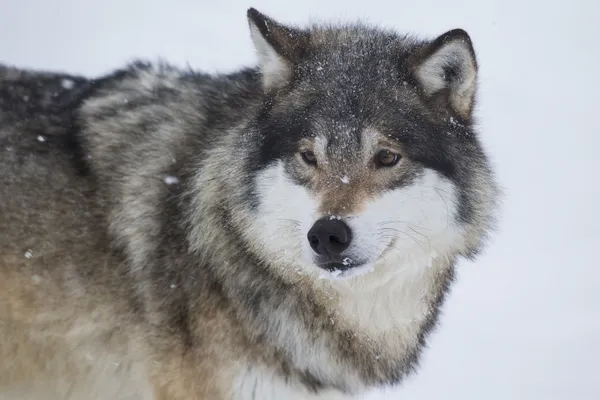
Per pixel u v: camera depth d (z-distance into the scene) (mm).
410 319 12453
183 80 13188
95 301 12195
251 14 12047
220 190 12000
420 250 11781
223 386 11984
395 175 11453
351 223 11047
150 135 12633
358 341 12312
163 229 12203
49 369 12406
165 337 12078
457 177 11914
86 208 12305
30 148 12562
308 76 12047
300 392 12273
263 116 12023
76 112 12859
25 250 12125
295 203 11398
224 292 11930
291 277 11906
